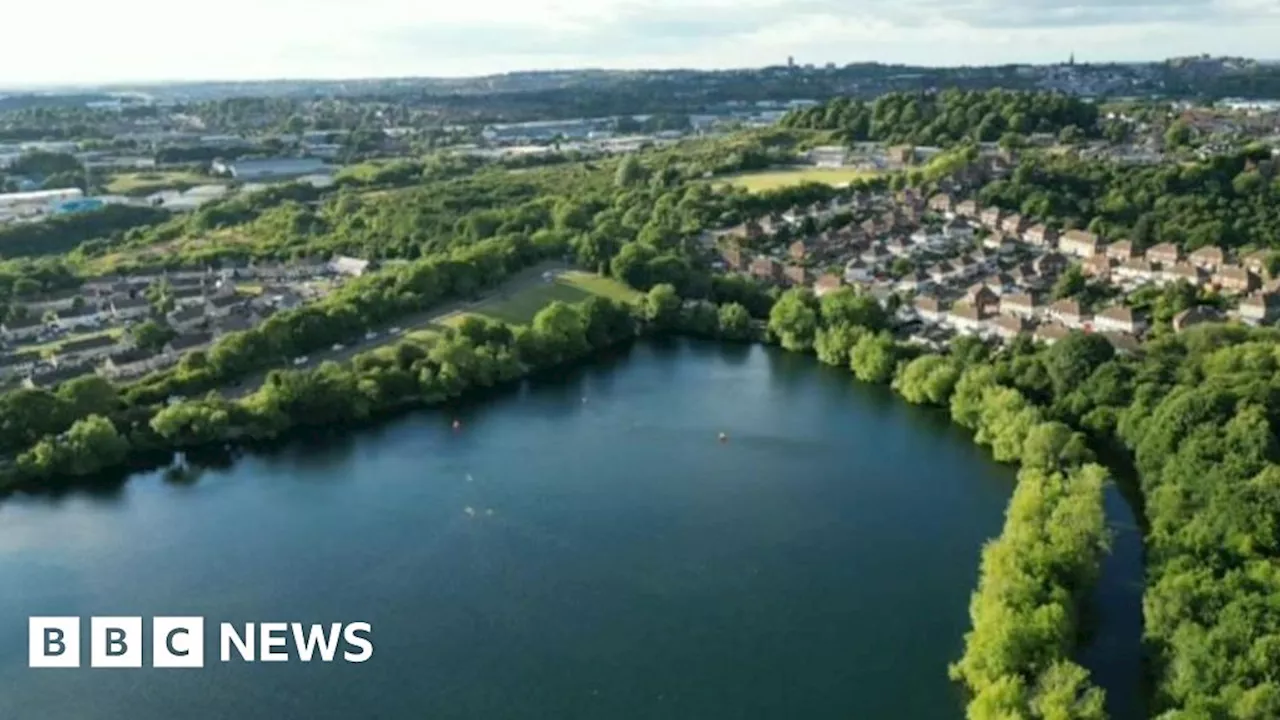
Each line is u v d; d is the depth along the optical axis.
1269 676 175.25
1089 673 194.50
